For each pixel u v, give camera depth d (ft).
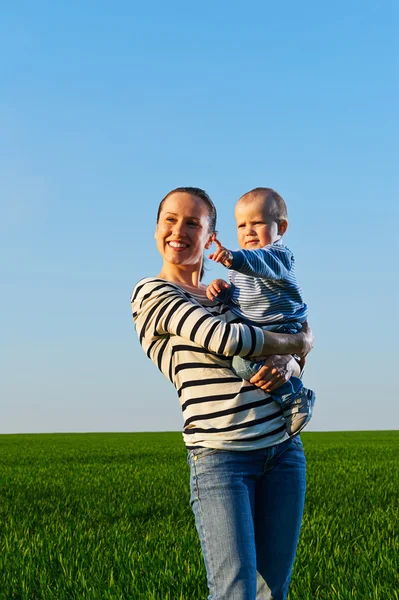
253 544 13.12
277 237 18.20
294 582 22.80
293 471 13.99
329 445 124.06
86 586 22.48
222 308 15.35
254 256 15.07
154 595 21.04
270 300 15.65
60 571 25.05
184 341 13.93
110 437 199.31
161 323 13.98
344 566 25.04
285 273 15.80
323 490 48.19
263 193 18.11
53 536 31.22
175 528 33.06
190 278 15.64
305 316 16.43
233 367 13.70
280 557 13.83
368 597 21.21
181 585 22.36
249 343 13.42
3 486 55.42
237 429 13.46
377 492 47.09
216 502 13.20
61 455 101.24
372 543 28.55
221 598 12.91
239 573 12.81
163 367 14.48
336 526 32.24
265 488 13.91
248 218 18.03
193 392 13.79
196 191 15.37
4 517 38.58
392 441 148.36
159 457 95.30
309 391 14.76
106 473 67.56
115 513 39.24
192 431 13.78
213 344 13.35
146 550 27.89
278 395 13.94
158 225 15.55
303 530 31.14
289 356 14.32
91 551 27.78
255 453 13.56
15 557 26.50
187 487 51.83
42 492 50.75
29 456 99.45
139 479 59.16
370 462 77.61
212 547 13.14
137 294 14.57
